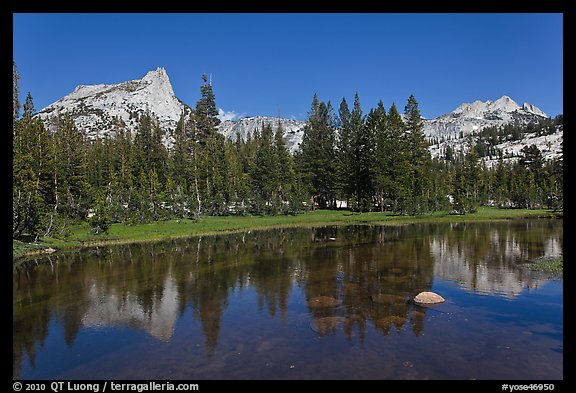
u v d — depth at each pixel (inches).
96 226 1560.0
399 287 705.6
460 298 630.5
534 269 817.5
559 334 476.4
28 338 509.7
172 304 645.9
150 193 2036.2
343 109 3373.5
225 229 1724.9
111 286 775.7
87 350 467.5
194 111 3152.1
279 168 2573.8
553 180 3004.4
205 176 2460.6
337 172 2721.5
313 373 389.7
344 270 861.2
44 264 1021.8
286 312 586.9
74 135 2331.4
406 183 2389.3
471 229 1598.2
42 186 1625.2
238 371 399.5
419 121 2778.1
